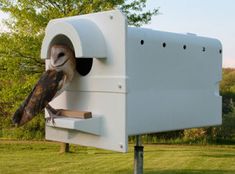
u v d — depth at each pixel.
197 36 4.09
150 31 3.64
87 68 4.02
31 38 10.51
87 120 3.50
